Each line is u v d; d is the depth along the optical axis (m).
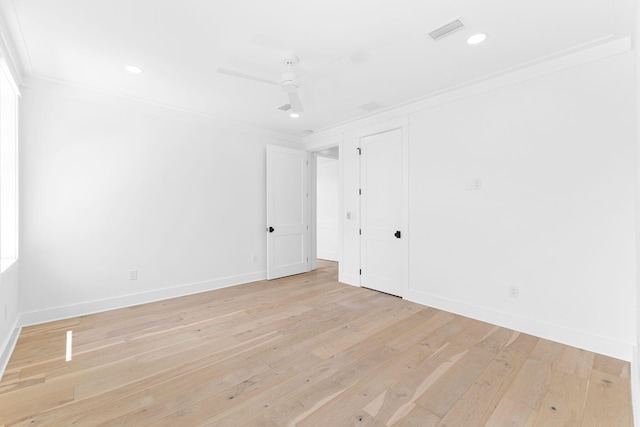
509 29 2.10
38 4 1.81
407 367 2.12
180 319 3.04
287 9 1.88
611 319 2.26
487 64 2.60
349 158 4.41
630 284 2.19
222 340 2.56
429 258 3.41
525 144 2.67
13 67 2.42
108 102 3.29
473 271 3.04
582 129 2.38
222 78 2.88
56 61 2.55
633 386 1.82
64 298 3.04
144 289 3.56
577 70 2.40
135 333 2.70
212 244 4.17
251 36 2.18
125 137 3.41
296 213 5.12
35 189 2.87
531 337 2.59
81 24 2.03
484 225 2.95
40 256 2.90
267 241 4.72
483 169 2.95
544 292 2.58
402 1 1.81
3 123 2.61
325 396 1.80
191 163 3.95
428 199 3.41
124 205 3.41
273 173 4.76
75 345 2.45
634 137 2.16
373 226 4.08
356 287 4.27
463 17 1.97
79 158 3.12
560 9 1.88
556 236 2.52
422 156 3.46
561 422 1.57
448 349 2.38
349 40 2.24
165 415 1.63
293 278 4.85
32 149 2.85
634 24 1.95
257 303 3.56
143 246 3.55
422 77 2.85
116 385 1.91
